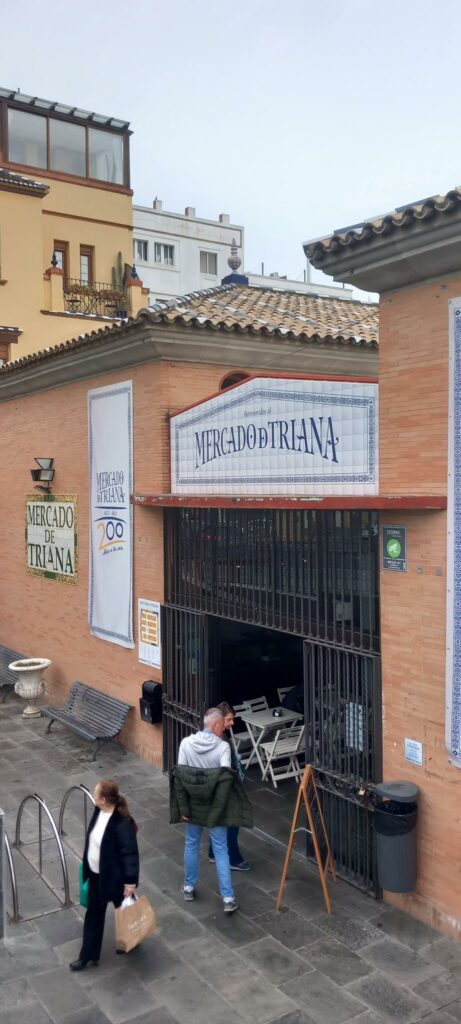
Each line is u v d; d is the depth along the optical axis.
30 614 13.80
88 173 22.72
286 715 9.75
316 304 13.13
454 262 5.87
